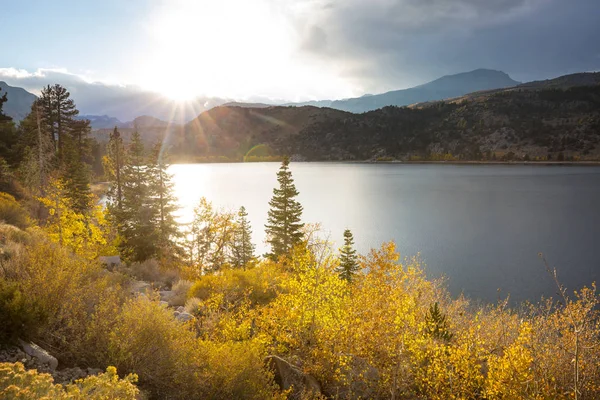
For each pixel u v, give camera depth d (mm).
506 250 62188
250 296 13719
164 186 30891
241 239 34938
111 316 6863
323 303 11125
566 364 9477
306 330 10617
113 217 30375
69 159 44688
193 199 114062
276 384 7840
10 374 3865
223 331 9484
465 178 188750
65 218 23484
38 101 48031
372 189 149875
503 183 162250
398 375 9383
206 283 13867
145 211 29953
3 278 6695
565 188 141250
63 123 52562
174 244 29703
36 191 37094
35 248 8680
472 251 61812
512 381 8445
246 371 6996
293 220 37188
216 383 6672
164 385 6285
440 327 12297
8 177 39656
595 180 165875
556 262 55000
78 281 7469
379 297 10703
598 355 9328
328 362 9578
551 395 8594
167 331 6906
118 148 47031
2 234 11531
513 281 47281
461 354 9336
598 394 9148
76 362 5938
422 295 14656
